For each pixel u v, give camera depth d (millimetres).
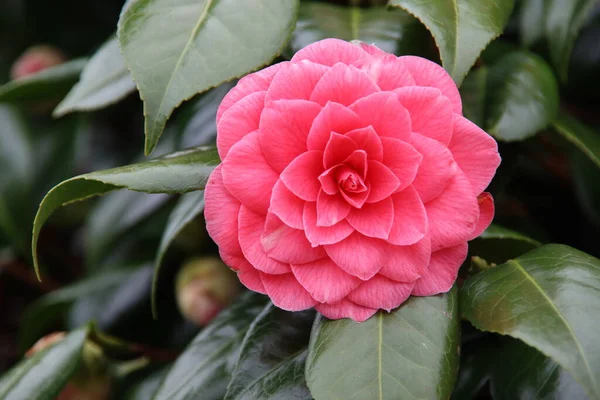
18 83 552
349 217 424
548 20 511
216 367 486
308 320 457
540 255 438
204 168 441
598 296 414
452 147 425
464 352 470
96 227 591
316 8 490
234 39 446
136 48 443
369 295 422
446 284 426
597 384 396
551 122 496
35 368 504
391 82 424
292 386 440
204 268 583
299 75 421
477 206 419
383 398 407
